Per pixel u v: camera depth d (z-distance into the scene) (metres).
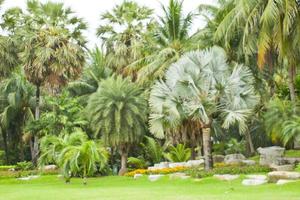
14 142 38.47
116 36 34.97
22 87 35.72
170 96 19.92
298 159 21.73
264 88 30.05
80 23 32.09
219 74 19.92
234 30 23.53
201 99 19.52
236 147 34.22
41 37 30.14
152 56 28.88
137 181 19.58
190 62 20.03
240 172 18.72
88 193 14.13
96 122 26.12
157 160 27.98
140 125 26.33
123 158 26.52
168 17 28.11
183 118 20.56
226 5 25.58
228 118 18.98
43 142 23.97
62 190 15.88
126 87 26.11
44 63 29.70
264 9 21.00
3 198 13.30
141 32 34.81
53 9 31.36
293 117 26.44
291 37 21.03
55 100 31.52
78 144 23.25
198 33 28.08
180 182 17.69
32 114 35.81
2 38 30.30
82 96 35.53
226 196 11.82
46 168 26.73
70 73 30.22
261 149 22.83
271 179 15.55
